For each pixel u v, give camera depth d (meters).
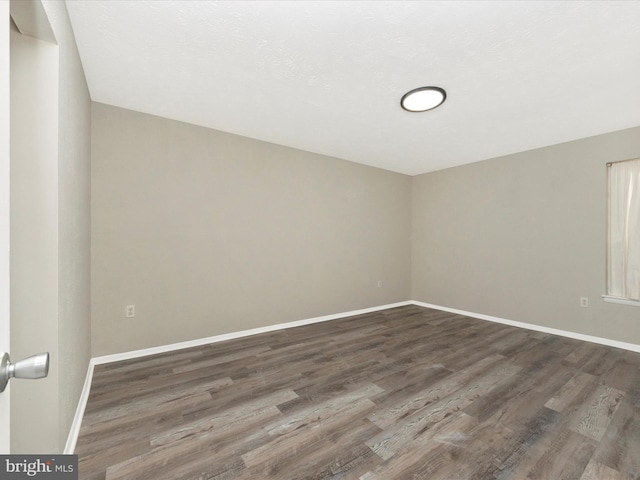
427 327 3.80
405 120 2.97
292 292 3.82
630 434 1.66
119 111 2.69
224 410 1.89
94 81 2.28
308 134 3.38
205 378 2.34
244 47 1.88
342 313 4.36
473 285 4.38
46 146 1.29
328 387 2.20
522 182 3.88
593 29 1.69
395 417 1.82
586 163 3.34
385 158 4.30
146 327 2.80
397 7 1.55
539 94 2.45
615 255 3.16
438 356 2.82
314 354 2.86
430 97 2.49
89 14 1.60
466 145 3.70
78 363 1.83
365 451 1.52
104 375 2.37
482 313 4.26
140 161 2.78
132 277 2.73
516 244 3.92
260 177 3.54
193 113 2.83
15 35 1.26
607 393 2.12
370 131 3.26
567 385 2.24
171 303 2.93
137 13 1.60
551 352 2.93
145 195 2.80
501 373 2.45
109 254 2.63
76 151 1.79
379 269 4.82
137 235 2.76
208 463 1.44
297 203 3.87
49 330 1.28
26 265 1.25
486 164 4.27
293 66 2.08
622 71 2.11
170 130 2.94
